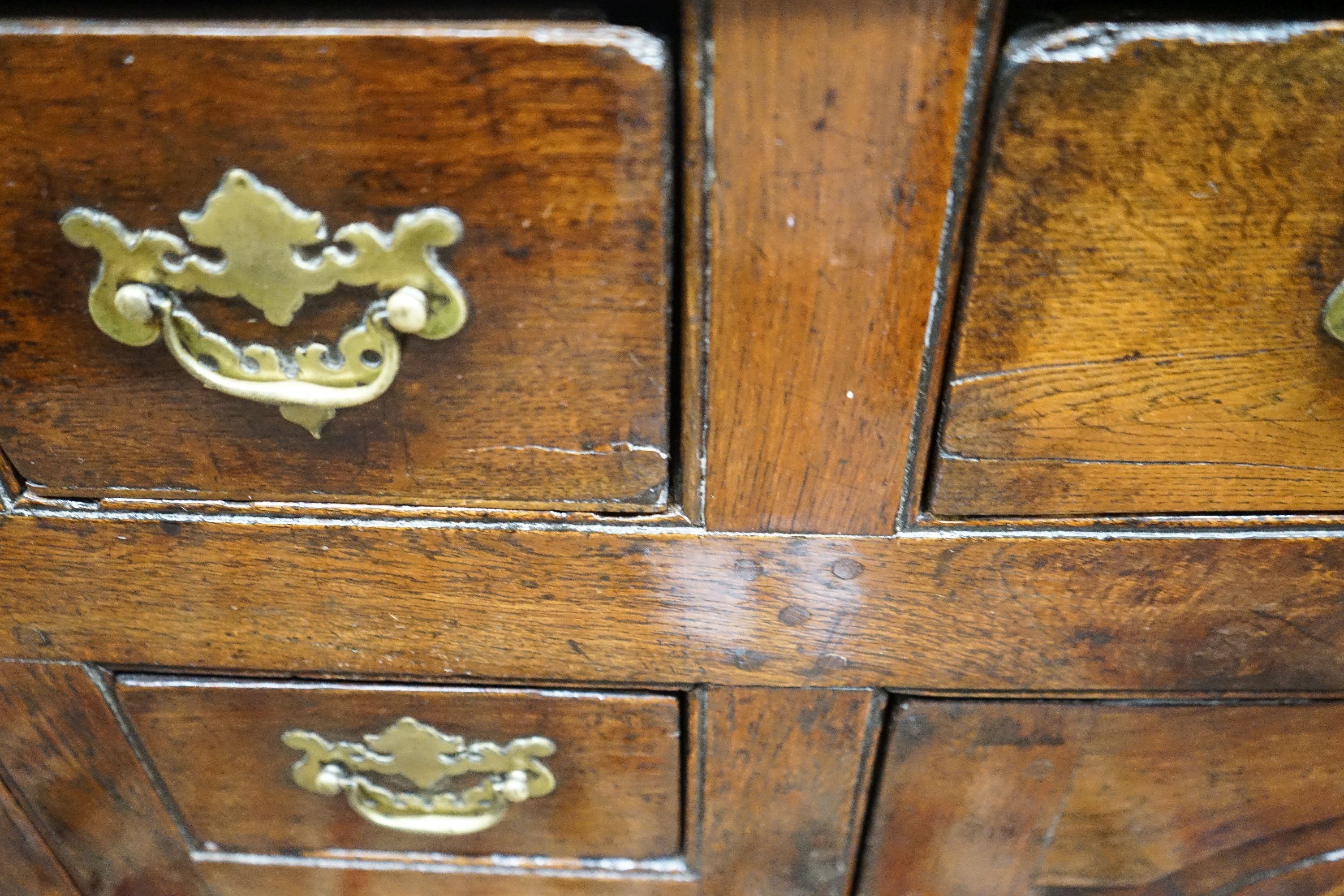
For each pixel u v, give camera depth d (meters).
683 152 0.34
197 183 0.34
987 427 0.41
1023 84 0.32
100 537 0.47
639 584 0.47
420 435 0.42
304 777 0.59
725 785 0.57
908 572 0.46
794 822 0.60
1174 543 0.45
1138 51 0.31
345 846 0.64
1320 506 0.44
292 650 0.51
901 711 0.53
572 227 0.35
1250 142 0.33
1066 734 0.54
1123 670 0.50
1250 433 0.41
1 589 0.49
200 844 0.64
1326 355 0.38
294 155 0.34
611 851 0.63
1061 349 0.38
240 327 0.38
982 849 0.61
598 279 0.37
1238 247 0.35
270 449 0.43
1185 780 0.57
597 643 0.50
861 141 0.33
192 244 0.36
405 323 0.36
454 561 0.47
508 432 0.42
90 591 0.49
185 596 0.49
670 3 0.34
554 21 0.32
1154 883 0.64
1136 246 0.35
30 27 0.32
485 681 0.53
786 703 0.53
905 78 0.32
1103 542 0.45
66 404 0.42
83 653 0.52
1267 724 0.54
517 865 0.64
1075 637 0.49
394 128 0.33
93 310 0.38
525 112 0.33
